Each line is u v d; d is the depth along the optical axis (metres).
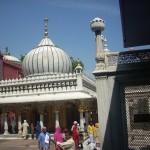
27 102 22.09
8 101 22.61
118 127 7.39
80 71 21.84
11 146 16.05
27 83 23.05
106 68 7.61
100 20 7.79
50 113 23.59
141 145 7.20
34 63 26.69
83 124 20.70
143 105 7.30
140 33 6.52
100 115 7.56
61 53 27.53
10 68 34.22
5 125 22.69
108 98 7.52
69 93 21.48
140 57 7.32
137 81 7.27
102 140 7.50
